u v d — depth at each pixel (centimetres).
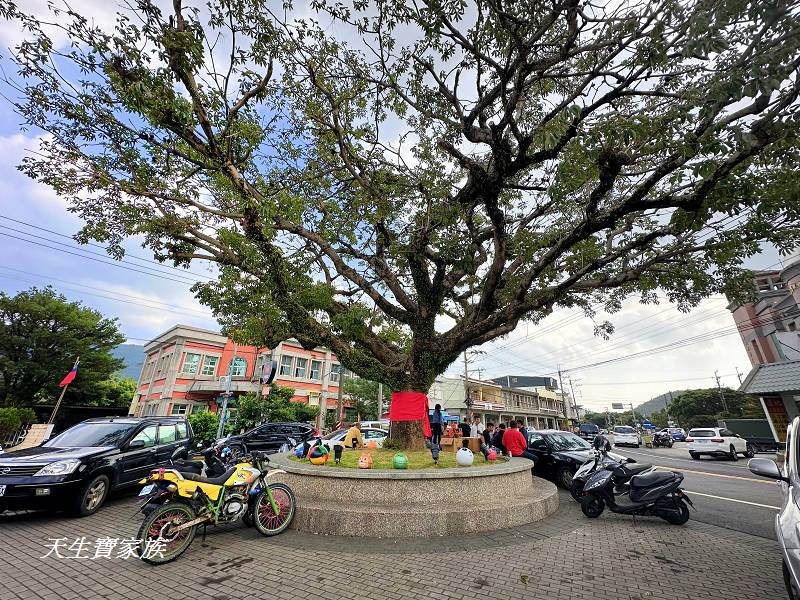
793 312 1967
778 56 406
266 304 754
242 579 423
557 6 527
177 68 621
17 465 638
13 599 374
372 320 1143
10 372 2350
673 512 662
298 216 747
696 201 572
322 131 894
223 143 723
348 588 402
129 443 801
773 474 395
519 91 598
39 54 579
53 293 2612
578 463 980
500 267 800
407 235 967
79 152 741
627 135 486
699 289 920
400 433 914
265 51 675
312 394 3078
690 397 4862
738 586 410
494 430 1273
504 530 605
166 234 859
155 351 3097
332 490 648
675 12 449
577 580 424
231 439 1363
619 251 770
